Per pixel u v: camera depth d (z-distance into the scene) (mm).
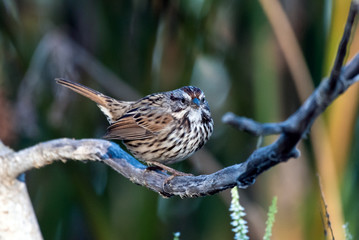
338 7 8805
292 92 10938
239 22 11445
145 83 10188
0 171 6094
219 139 12828
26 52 11172
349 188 9281
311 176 9922
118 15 10875
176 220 12750
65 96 10086
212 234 12133
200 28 10250
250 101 10844
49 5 12070
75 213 11609
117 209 10109
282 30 9531
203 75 14039
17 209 6195
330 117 8914
